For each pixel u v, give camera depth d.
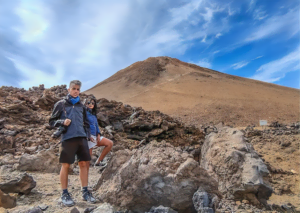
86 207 3.14
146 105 67.69
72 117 3.38
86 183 3.47
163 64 140.38
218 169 5.49
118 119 13.06
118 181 3.51
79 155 3.45
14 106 9.81
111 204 3.37
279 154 9.57
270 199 5.59
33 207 2.85
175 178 3.21
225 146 5.80
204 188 3.23
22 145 7.18
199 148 10.28
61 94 13.86
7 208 2.86
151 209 3.15
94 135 4.07
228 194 5.04
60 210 2.96
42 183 4.13
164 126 12.27
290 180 6.95
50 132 8.52
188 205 3.21
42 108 11.77
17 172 4.75
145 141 11.32
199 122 44.12
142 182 3.31
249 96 73.81
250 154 5.38
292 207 4.94
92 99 4.22
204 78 108.44
